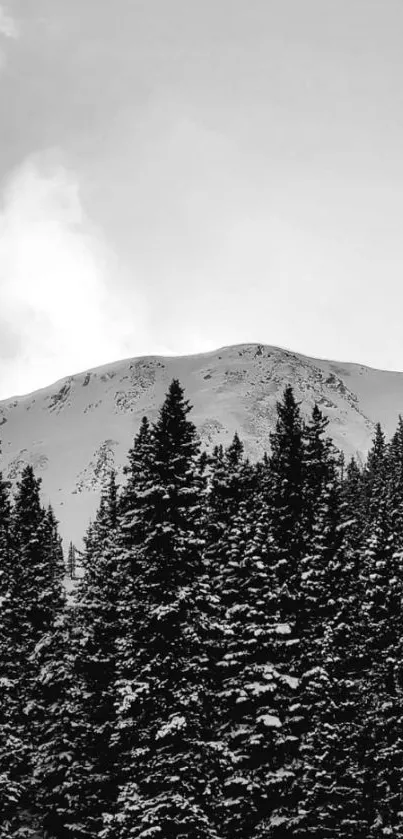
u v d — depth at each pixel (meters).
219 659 33.78
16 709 37.34
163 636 31.00
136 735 30.86
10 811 35.97
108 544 40.53
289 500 38.06
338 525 38.41
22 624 40.97
